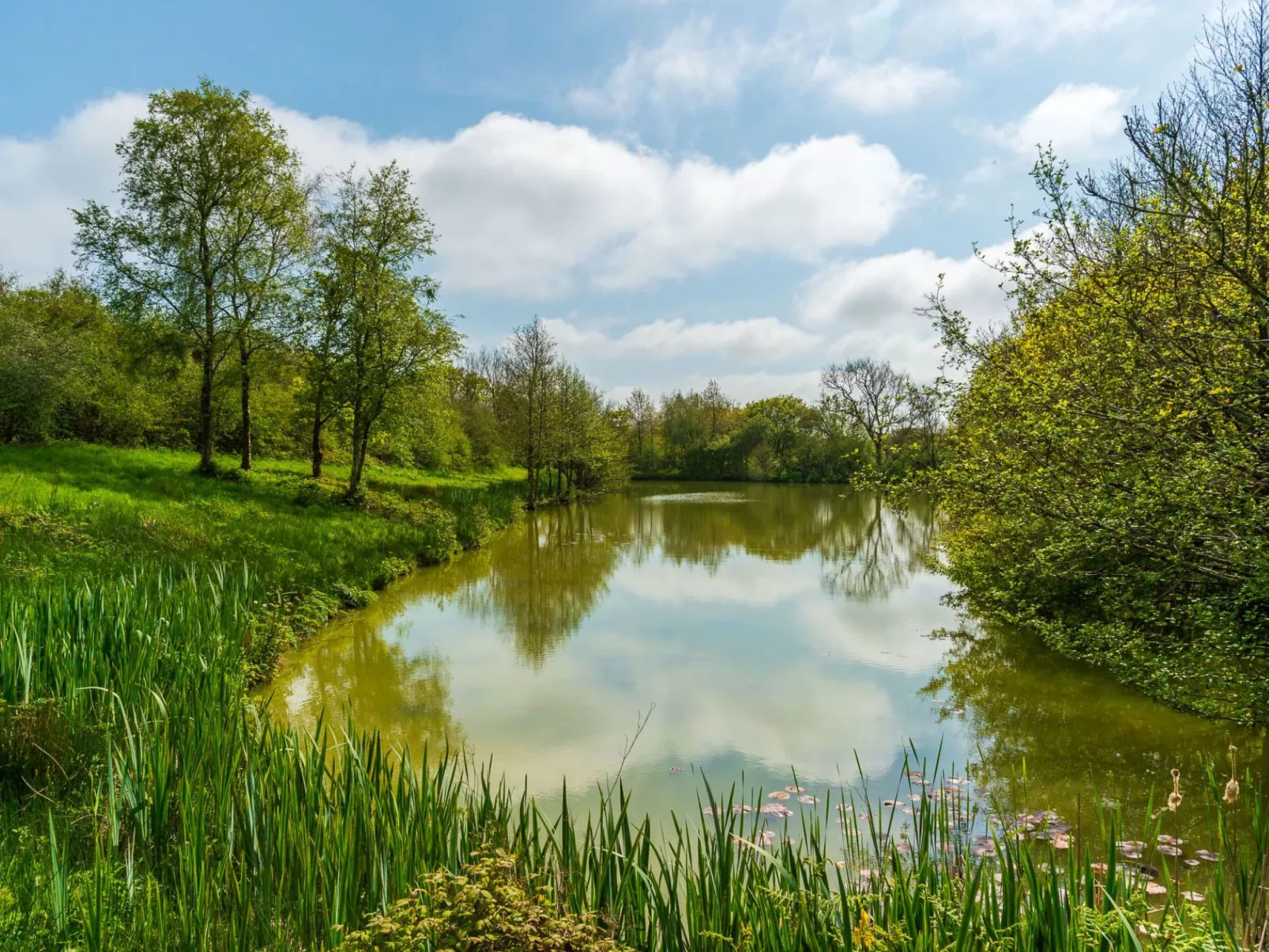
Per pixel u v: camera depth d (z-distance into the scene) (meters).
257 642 9.45
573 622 13.80
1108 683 9.79
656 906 3.58
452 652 11.70
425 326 23.00
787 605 15.33
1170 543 7.03
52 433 25.08
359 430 23.92
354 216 22.72
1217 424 6.76
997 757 7.58
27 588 8.50
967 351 9.85
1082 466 8.18
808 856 4.01
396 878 3.55
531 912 2.88
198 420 30.50
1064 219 8.01
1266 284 6.31
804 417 68.12
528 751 7.86
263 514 18.83
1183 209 6.59
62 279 37.91
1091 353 8.36
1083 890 3.89
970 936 3.09
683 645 12.13
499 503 30.20
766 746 7.98
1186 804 6.29
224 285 22.72
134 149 21.64
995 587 11.18
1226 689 7.26
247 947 3.26
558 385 38.19
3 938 3.08
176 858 4.01
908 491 10.25
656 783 7.05
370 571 15.79
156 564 10.76
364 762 4.71
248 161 22.50
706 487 59.31
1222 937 3.07
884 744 8.02
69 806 4.60
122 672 6.18
